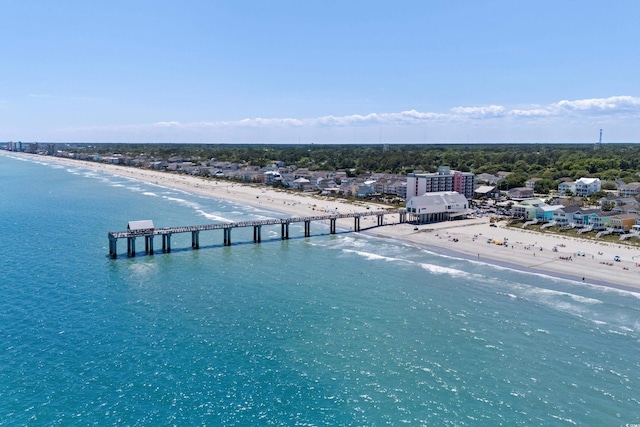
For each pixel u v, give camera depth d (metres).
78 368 61.81
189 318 78.31
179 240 138.12
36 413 52.53
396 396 57.09
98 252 121.31
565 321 78.69
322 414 53.53
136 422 51.59
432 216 167.62
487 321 78.44
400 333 73.75
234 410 54.03
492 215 174.38
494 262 114.69
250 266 110.25
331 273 104.94
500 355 67.00
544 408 54.88
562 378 61.12
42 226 154.38
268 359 65.31
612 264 109.75
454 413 53.88
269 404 55.25
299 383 59.59
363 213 156.50
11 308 80.88
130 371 61.47
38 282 95.19
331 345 69.56
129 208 196.38
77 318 77.44
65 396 55.75
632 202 168.00
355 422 52.28
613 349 68.88
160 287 93.69
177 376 60.66
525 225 152.88
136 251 123.75
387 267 110.25
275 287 94.69
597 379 60.91
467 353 67.50
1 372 60.22
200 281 98.06
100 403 54.66
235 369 62.56
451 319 79.19
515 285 96.81
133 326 74.81
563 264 111.06
